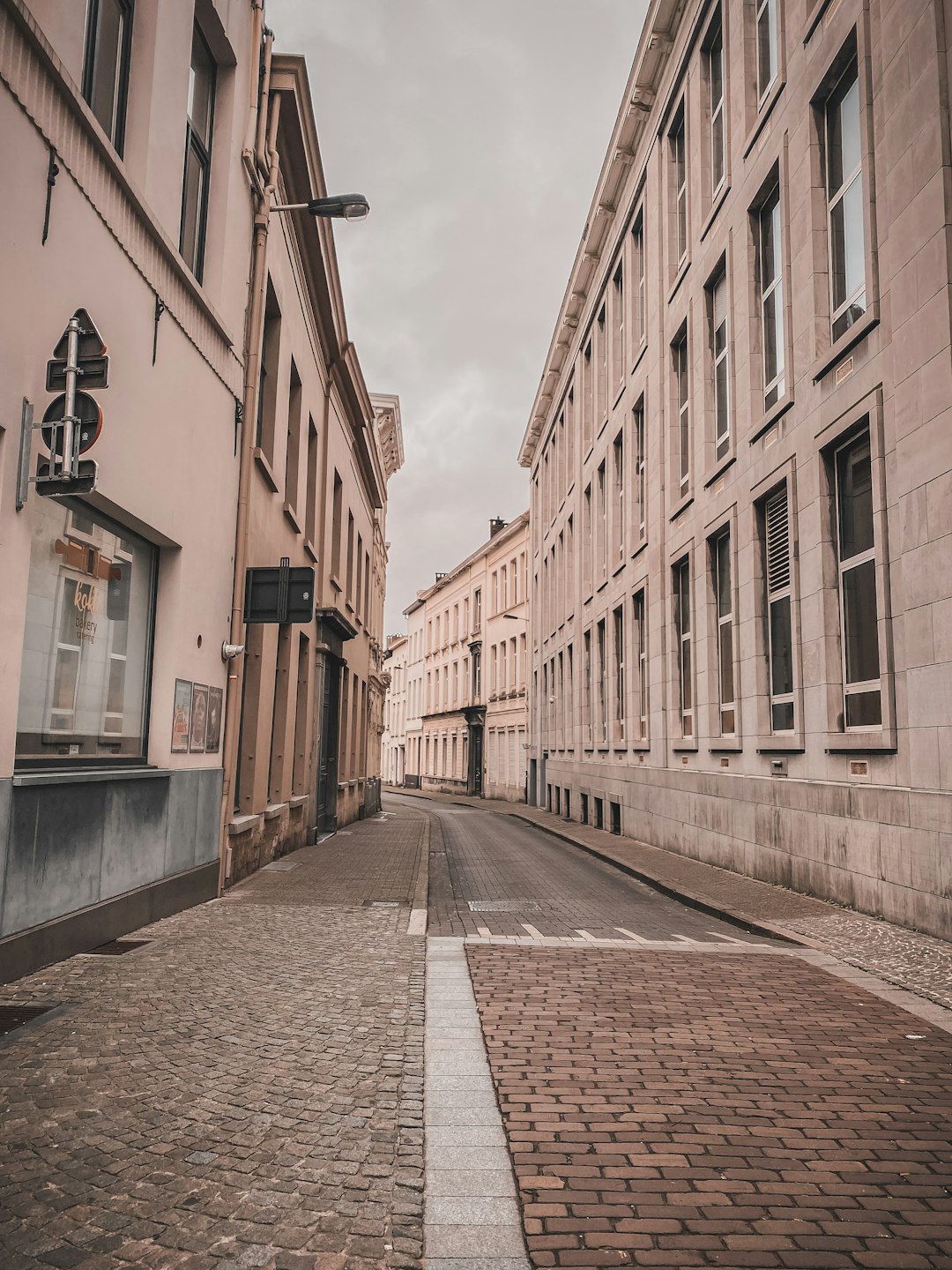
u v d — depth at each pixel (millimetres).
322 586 17844
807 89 11406
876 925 8836
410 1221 3084
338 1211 3127
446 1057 4762
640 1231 3059
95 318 6469
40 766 6297
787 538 12305
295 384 14898
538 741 37250
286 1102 4051
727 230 14508
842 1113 4121
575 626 28703
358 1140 3689
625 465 21609
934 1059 4898
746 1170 3525
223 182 9633
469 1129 3855
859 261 10500
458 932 8492
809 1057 4914
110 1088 4109
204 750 9242
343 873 12117
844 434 10383
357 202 11070
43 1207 3066
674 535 17250
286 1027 5094
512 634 43844
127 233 6961
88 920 6656
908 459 8883
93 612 7109
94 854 6785
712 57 16312
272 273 11953
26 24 5281
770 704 12758
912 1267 2875
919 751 8578
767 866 12172
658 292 18812
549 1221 3109
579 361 28547
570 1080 4484
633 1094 4316
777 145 12375
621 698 22922
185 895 8680
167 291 7859
